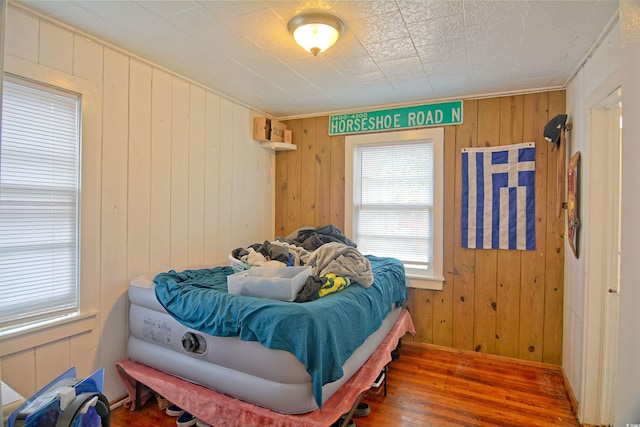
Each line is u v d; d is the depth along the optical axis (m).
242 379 1.77
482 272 3.17
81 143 2.10
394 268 2.94
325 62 2.49
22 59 1.83
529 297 3.01
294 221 3.98
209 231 3.08
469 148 3.20
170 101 2.69
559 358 2.91
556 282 2.92
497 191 3.10
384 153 3.58
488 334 3.15
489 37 2.10
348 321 1.87
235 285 1.93
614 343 2.09
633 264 0.94
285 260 2.61
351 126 3.68
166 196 2.67
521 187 3.02
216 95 3.15
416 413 2.25
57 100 2.01
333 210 3.79
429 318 3.35
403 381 2.67
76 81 2.07
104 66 2.22
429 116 3.34
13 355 1.81
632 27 0.96
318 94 3.19
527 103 3.01
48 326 1.94
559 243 2.90
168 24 2.00
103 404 1.06
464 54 2.34
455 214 3.26
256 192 3.72
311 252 2.73
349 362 1.94
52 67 1.96
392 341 2.56
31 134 1.90
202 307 1.88
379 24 1.97
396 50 2.29
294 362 1.62
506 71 2.61
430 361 3.03
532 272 3.00
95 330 2.19
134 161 2.42
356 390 1.84
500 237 3.09
